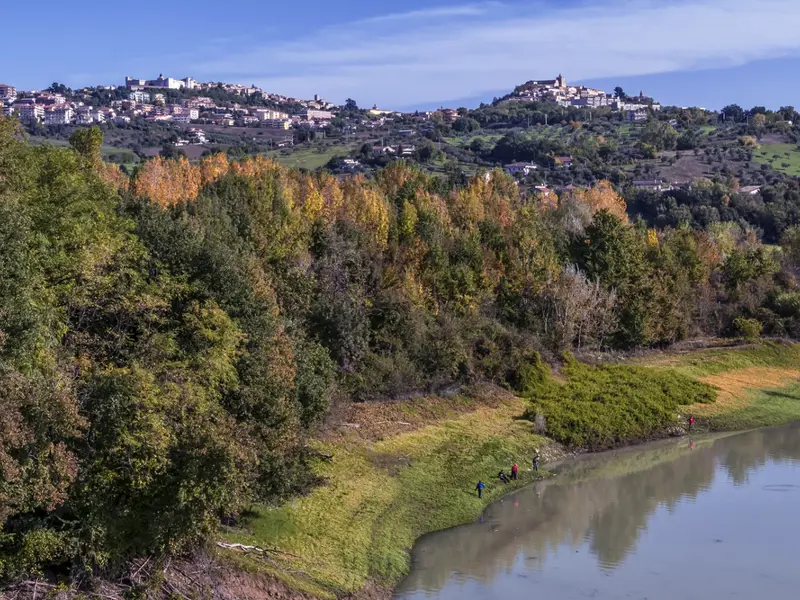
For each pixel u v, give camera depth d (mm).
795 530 49812
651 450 70125
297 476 47500
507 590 41156
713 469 63938
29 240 36406
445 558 45531
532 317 88938
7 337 30047
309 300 68062
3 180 42000
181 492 32844
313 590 38250
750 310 109812
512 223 103438
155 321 43062
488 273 91625
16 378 28781
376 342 73625
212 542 36094
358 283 75188
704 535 49125
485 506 54656
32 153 48125
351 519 47688
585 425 70625
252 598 35844
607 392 78375
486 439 65750
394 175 122625
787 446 71188
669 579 42562
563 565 44469
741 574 43188
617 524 51156
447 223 99250
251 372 44250
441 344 75125
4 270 32219
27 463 28969
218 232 63844
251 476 39500
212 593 34688
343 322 68000
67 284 39750
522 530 50188
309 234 83312
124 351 40000
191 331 43344
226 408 42750
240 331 44469
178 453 34094
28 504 29438
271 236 75500
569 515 53000
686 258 112312
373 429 63125
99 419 32844
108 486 32781
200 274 47781
